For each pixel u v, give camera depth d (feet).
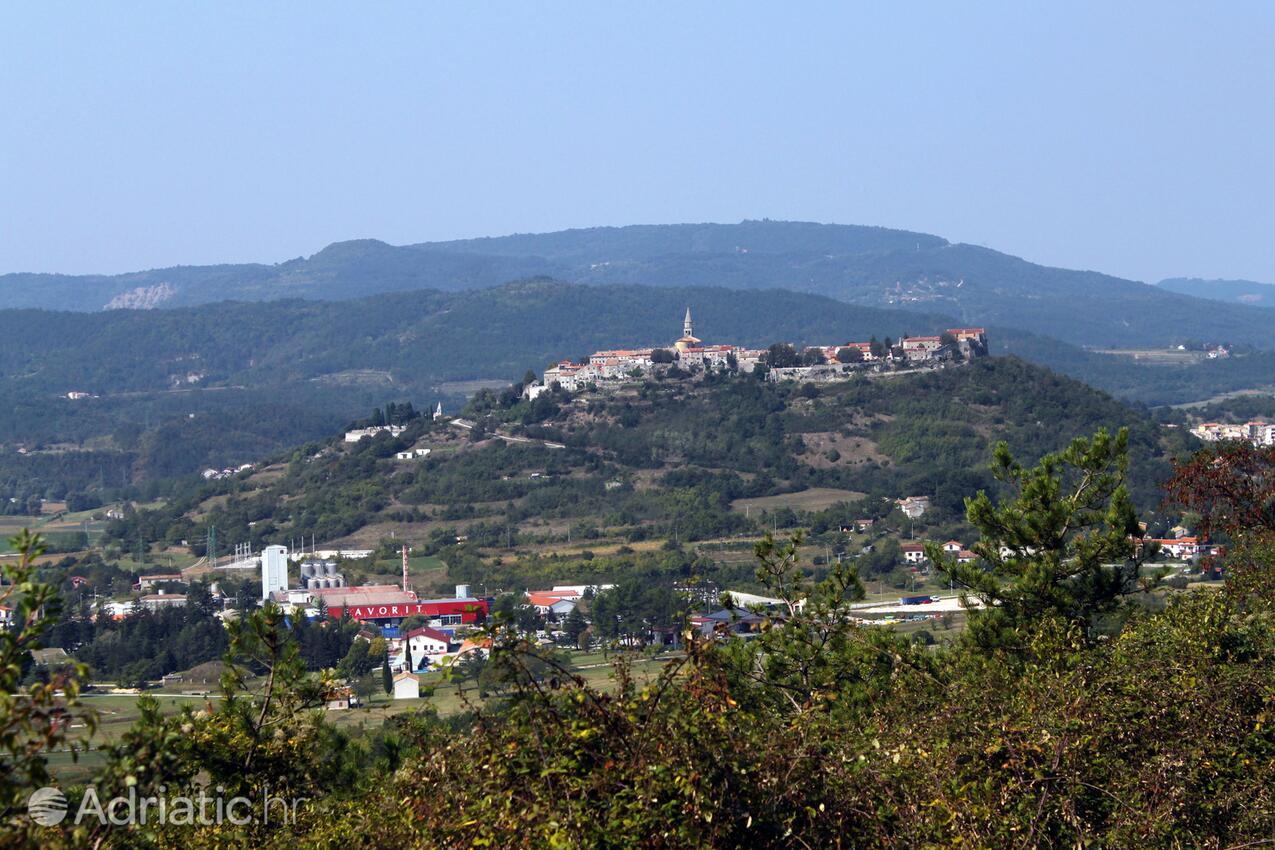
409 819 60.59
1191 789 64.85
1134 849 60.59
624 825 54.39
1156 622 91.66
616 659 64.80
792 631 92.73
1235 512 123.95
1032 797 62.44
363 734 97.25
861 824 59.67
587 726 58.03
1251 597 102.42
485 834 55.72
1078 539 120.67
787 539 98.12
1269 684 73.77
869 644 92.84
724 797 56.70
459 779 60.49
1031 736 64.03
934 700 81.82
